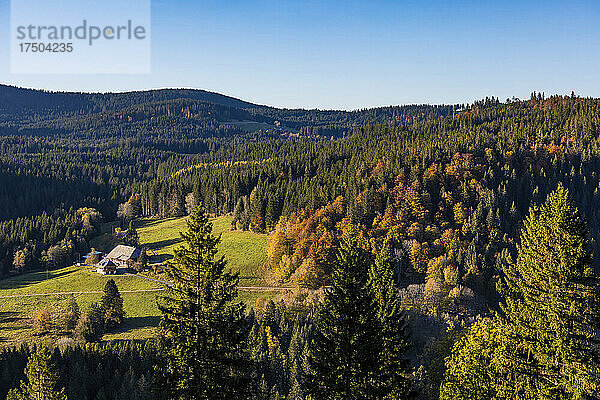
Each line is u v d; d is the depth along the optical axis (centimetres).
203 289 2595
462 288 10256
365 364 2703
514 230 12862
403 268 11869
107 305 10725
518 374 2709
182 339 2531
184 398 2512
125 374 7638
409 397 2923
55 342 9800
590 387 2417
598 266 9881
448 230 12694
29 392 4191
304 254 12538
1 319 11531
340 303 2803
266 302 10562
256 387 2742
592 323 2506
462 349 3288
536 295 2670
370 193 14000
